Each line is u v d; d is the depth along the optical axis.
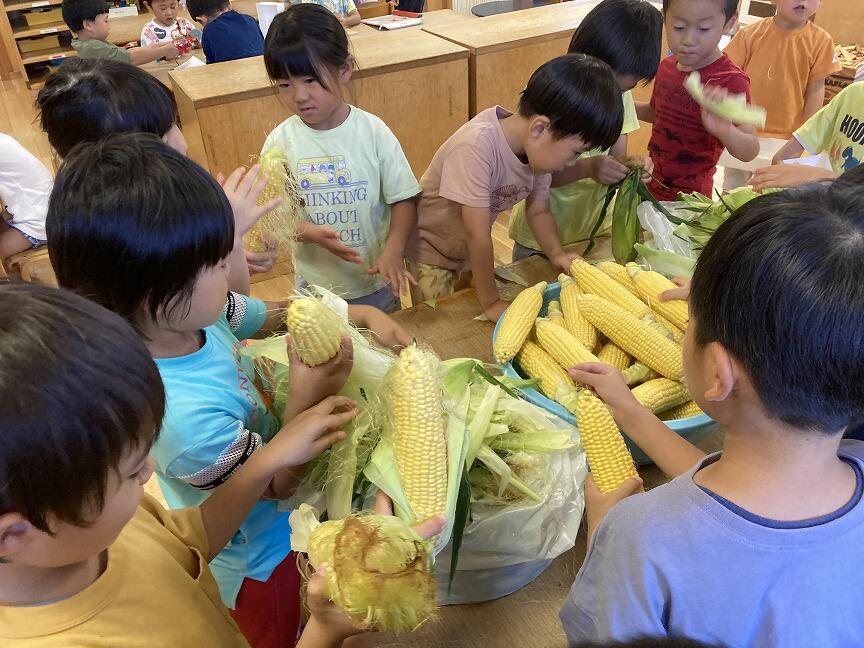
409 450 0.77
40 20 6.03
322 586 0.62
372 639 0.81
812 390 0.48
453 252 1.78
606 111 1.28
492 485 0.90
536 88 1.33
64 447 0.43
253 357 0.99
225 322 1.02
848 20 3.32
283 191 1.54
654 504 0.57
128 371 0.47
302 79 1.48
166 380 0.79
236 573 0.99
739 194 1.45
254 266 1.42
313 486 0.91
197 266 0.71
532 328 1.23
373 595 0.57
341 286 1.80
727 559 0.53
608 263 1.38
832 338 0.46
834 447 0.53
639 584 0.56
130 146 0.72
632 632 0.56
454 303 1.45
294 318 0.78
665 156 2.06
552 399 1.07
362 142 1.68
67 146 1.11
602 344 1.24
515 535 0.83
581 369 0.95
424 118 2.96
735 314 0.50
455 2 5.80
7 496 0.42
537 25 3.18
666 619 0.57
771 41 2.58
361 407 0.90
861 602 0.54
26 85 5.98
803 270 0.46
